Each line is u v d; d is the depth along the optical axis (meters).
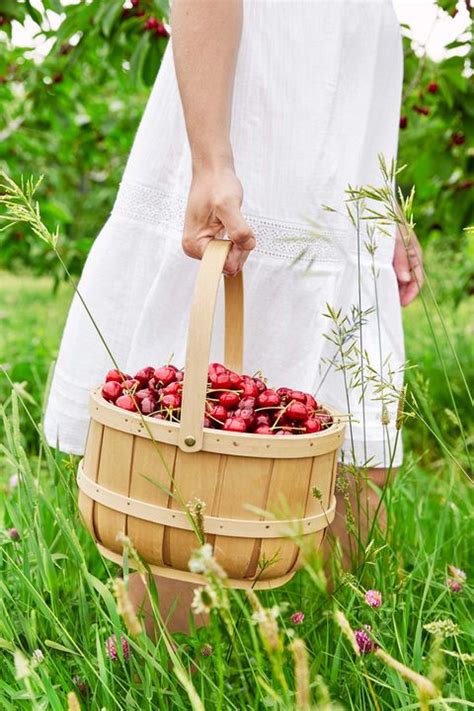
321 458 1.24
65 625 1.43
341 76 1.59
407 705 1.21
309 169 1.58
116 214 1.64
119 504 1.22
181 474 1.18
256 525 1.18
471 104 2.96
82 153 5.07
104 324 1.64
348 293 1.68
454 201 3.44
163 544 1.21
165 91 1.61
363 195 1.43
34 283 8.43
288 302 1.62
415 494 2.21
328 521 1.30
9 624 1.32
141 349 1.63
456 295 3.90
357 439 1.70
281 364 1.64
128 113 4.89
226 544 1.19
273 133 1.56
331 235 1.62
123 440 1.21
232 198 1.33
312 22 1.55
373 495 1.75
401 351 1.76
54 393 1.68
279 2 1.54
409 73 2.93
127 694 1.22
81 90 4.65
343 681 1.38
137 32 2.78
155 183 1.61
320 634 1.52
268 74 1.55
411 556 1.85
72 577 1.58
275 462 1.17
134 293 1.64
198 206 1.36
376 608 1.31
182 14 1.37
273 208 1.58
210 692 1.33
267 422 1.26
